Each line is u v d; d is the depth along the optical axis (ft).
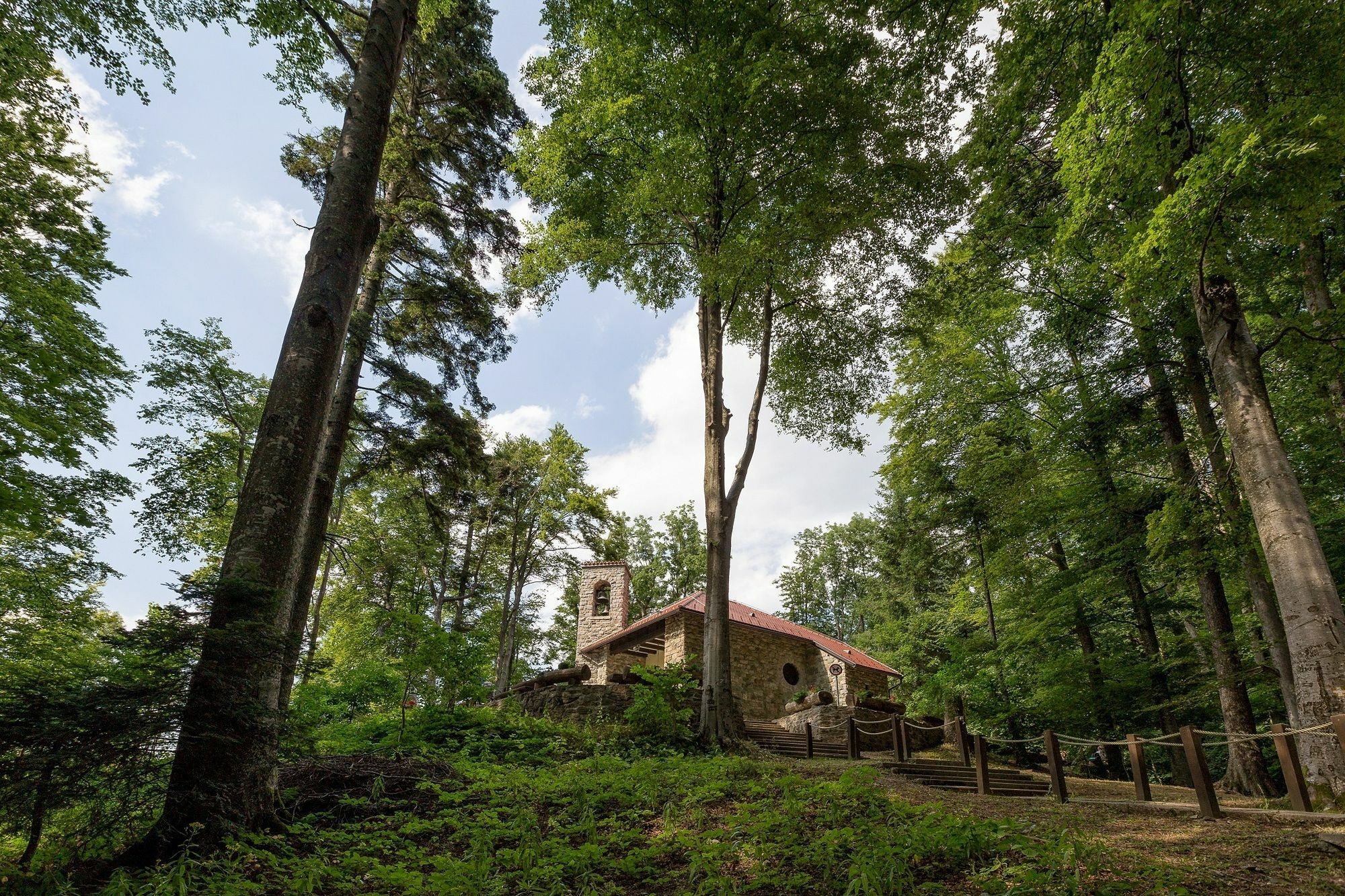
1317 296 36.47
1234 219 25.41
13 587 38.78
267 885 16.14
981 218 39.93
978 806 26.13
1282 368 42.34
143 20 29.84
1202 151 24.66
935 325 55.88
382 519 88.99
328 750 32.14
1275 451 26.03
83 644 44.55
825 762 36.94
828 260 48.75
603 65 38.86
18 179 39.83
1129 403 44.62
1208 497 35.78
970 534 62.75
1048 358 50.62
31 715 14.76
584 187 46.37
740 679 70.38
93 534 41.37
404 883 15.52
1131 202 29.45
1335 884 14.80
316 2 31.17
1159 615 59.16
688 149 39.93
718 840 19.39
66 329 37.22
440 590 93.04
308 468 21.80
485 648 42.09
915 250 46.73
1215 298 28.71
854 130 38.73
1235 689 40.29
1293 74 24.32
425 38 47.29
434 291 48.42
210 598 18.07
